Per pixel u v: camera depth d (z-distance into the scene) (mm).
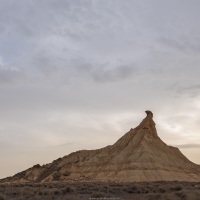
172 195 43125
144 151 144750
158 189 58031
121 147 156125
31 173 168250
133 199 44000
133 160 140000
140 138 156750
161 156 146250
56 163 170875
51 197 45219
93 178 134125
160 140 161375
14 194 52531
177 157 156125
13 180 161625
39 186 81875
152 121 168375
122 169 137375
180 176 135375
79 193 53906
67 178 143375
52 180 145000
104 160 150250
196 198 39688
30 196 48062
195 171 146250
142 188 63031
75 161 164250
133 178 129000
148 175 130875
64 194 51719
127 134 163750
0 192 55031
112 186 74938
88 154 166875
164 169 135875
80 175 144250
